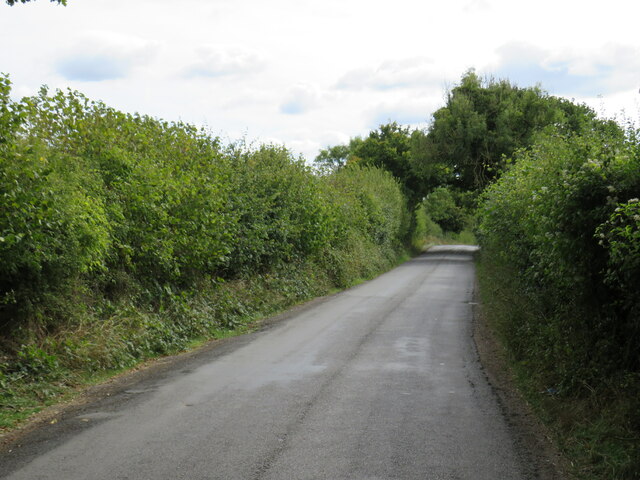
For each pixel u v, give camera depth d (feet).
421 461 16.92
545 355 25.94
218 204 46.78
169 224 42.42
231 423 20.40
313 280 68.28
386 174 144.66
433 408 22.48
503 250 51.42
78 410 22.41
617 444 17.15
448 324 44.04
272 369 29.37
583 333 23.77
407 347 35.22
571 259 22.13
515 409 22.49
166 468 16.20
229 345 36.83
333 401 23.36
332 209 80.48
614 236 18.74
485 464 16.79
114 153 37.65
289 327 43.62
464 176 136.56
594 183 20.57
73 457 17.08
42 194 26.86
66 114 37.11
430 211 222.28
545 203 23.98
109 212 35.14
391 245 129.90
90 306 33.35
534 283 36.47
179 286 44.70
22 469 16.16
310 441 18.53
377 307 54.29
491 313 45.37
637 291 18.97
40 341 28.17
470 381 26.94
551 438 19.13
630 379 19.39
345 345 35.94
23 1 28.22
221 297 47.70
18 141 27.22
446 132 127.65
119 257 37.73
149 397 24.12
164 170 40.22
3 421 20.86
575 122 117.60
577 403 21.03
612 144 22.53
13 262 25.80
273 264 62.75
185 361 32.01
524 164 40.40
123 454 17.30
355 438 18.85
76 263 29.76
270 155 68.85
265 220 61.72
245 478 15.55
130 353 32.22
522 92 127.34
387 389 25.34
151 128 45.57
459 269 104.01
